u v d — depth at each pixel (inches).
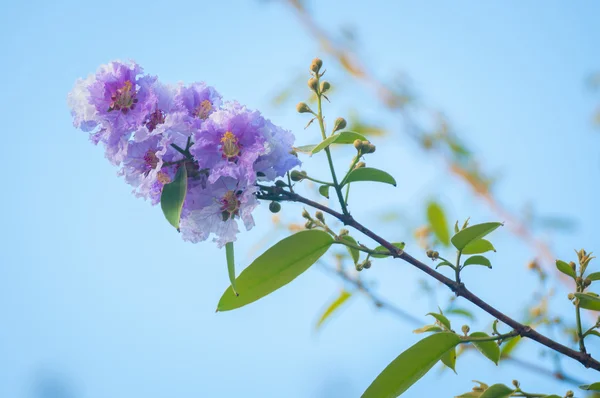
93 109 46.9
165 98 47.3
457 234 47.6
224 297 47.5
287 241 47.4
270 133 47.0
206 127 46.5
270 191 47.1
